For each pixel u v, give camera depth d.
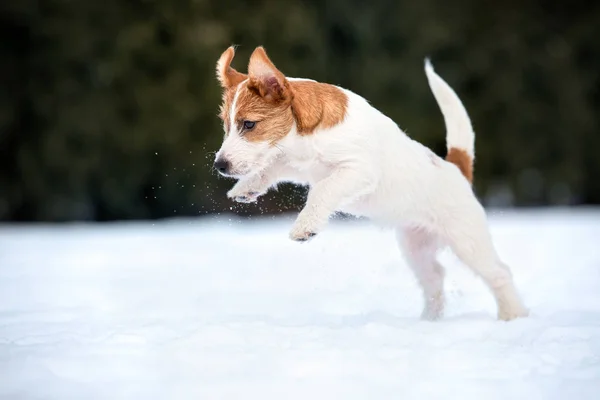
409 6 27.61
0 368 4.71
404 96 27.12
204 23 25.08
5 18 24.84
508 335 5.73
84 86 25.02
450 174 7.09
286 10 25.64
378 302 7.82
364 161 6.59
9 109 24.73
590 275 9.42
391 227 7.30
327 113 6.55
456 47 27.95
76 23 25.09
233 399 4.11
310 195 6.54
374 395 4.18
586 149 28.92
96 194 25.19
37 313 7.13
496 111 28.19
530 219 20.45
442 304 7.39
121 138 24.75
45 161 24.64
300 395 4.17
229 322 6.30
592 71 29.03
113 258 12.27
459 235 7.03
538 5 29.09
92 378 4.54
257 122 6.56
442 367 4.76
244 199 7.07
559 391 4.26
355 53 27.19
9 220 25.22
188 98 24.89
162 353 5.10
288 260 11.42
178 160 24.89
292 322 6.40
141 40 24.78
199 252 12.88
